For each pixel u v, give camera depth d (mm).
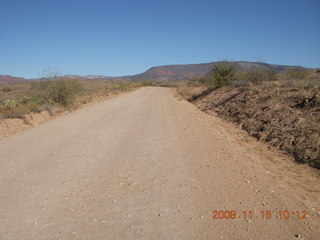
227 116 14562
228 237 3809
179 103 23719
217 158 7453
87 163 6957
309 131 7836
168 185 5609
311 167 6551
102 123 12734
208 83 28281
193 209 4609
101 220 4227
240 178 5988
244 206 4719
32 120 12828
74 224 4102
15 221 4176
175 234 3871
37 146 8555
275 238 3791
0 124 10883
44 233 3857
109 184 5641
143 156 7605
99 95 28406
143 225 4094
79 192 5234
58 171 6363
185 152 8031
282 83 16109
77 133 10492
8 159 7219
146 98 28484
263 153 7863
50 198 4965
